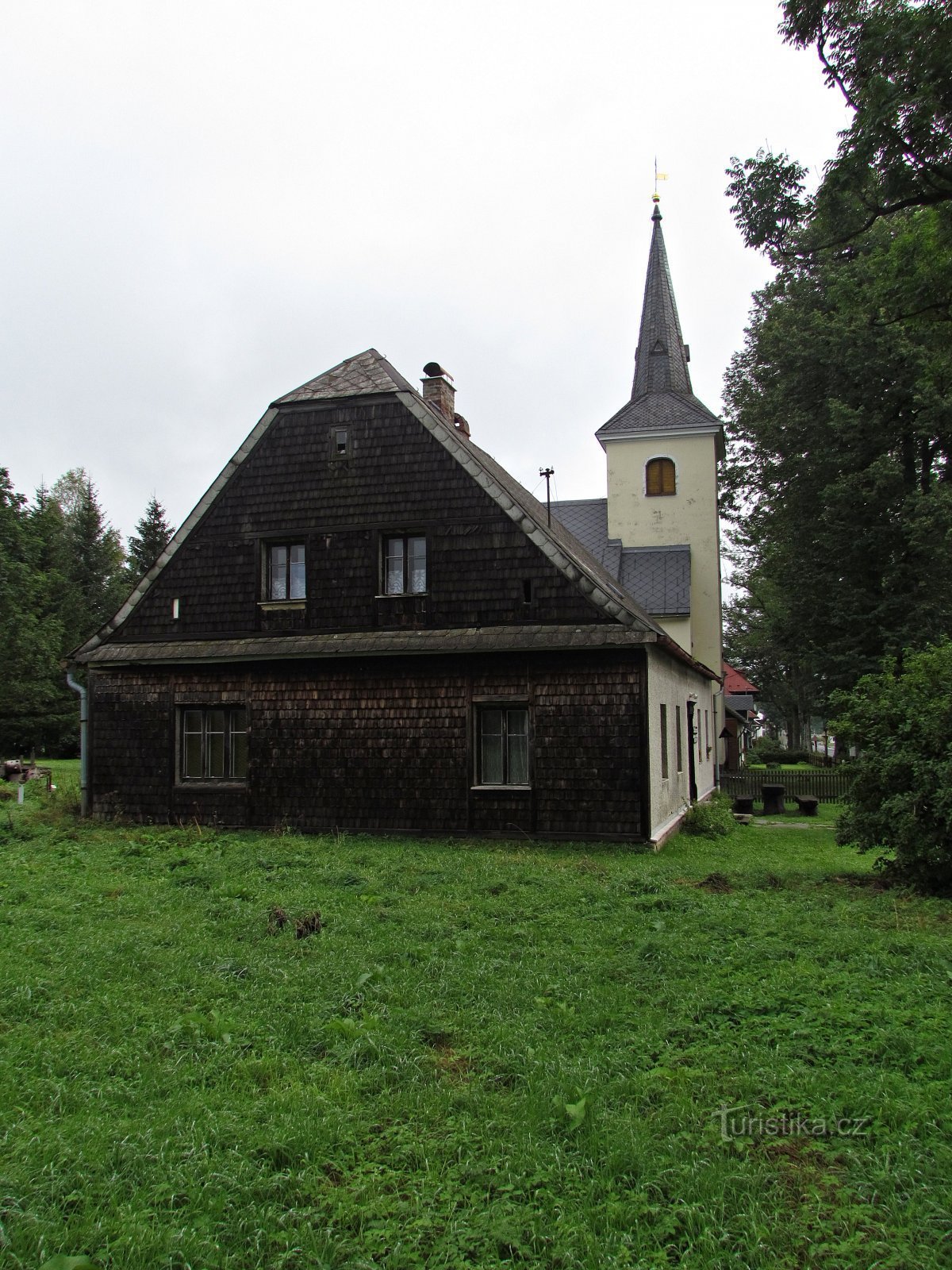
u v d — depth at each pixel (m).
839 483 29.64
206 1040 6.45
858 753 12.88
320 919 9.51
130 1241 4.10
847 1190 4.59
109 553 65.06
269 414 19.25
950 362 17.47
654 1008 6.98
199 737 19.22
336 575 18.44
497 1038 6.39
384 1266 4.03
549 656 16.80
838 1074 5.83
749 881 12.20
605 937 8.98
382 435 18.39
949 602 29.39
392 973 7.80
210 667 18.98
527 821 16.69
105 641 20.02
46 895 11.23
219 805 18.70
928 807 11.56
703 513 32.28
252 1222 4.29
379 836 17.38
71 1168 4.71
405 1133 5.12
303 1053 6.25
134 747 19.42
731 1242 4.20
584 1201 4.49
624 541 32.62
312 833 17.84
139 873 12.94
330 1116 5.27
